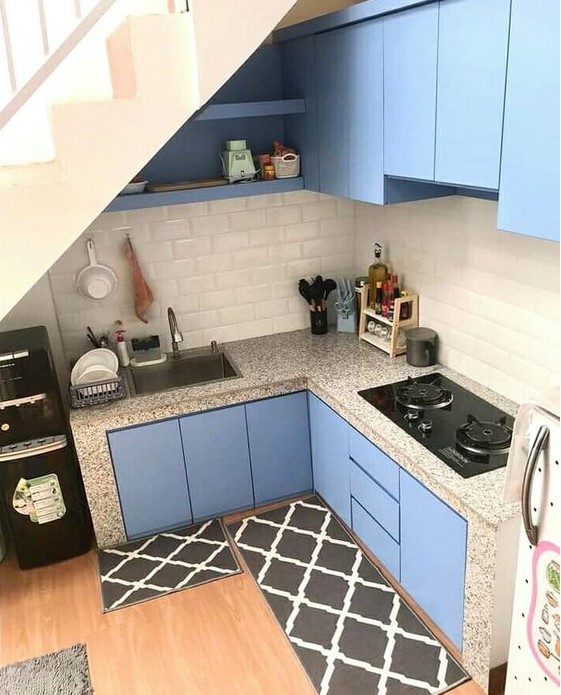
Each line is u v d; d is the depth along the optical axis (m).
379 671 2.31
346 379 3.00
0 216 2.05
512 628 1.92
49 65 2.05
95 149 2.10
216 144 3.22
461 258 2.78
